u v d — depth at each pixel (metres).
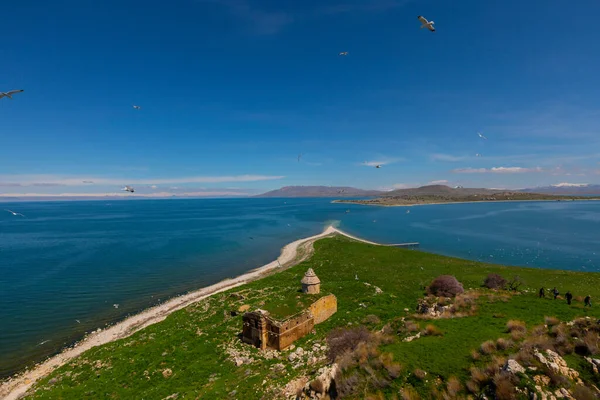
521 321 24.19
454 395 15.58
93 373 30.91
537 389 13.69
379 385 17.41
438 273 65.94
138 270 78.06
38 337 43.06
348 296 46.66
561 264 81.31
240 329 37.28
